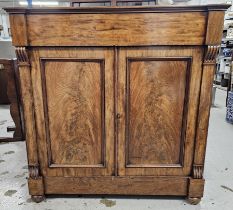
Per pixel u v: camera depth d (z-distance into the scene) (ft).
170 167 4.07
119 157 4.04
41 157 4.06
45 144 3.99
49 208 4.10
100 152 4.05
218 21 3.28
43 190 4.20
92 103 3.83
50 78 3.70
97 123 3.92
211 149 6.45
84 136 3.98
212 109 10.43
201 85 3.64
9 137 7.16
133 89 3.73
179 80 3.67
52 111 3.86
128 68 3.62
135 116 3.86
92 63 3.63
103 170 4.13
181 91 3.73
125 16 3.34
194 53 3.51
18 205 4.18
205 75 3.58
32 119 3.84
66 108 3.85
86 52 3.56
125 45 3.48
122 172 4.12
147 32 3.41
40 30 3.42
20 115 6.92
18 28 3.37
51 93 3.77
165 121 3.88
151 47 3.51
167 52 3.53
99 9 3.30
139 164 4.08
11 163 5.70
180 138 3.95
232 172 5.31
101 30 3.42
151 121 3.89
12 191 4.59
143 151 4.02
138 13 3.32
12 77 6.56
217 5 3.18
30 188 4.15
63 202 4.26
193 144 3.94
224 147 6.58
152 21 3.36
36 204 4.20
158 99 3.78
